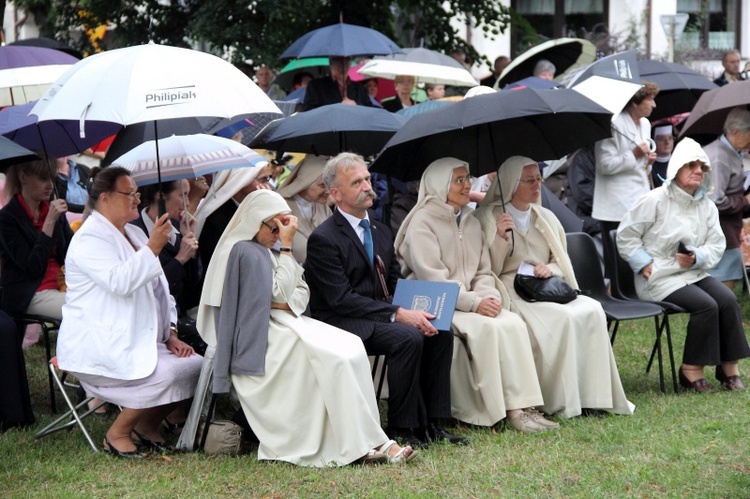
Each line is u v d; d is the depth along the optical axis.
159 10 17.30
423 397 7.35
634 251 8.93
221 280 6.83
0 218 8.09
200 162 7.59
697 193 8.91
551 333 7.85
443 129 7.44
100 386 6.82
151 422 7.13
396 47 14.20
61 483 6.31
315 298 7.42
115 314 6.77
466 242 8.04
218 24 16.30
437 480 6.32
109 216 6.88
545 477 6.36
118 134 8.57
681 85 12.55
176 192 7.89
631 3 24.89
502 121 8.36
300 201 8.45
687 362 8.72
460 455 6.85
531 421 7.50
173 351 7.20
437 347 7.29
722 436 7.23
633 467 6.56
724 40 25.36
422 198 8.07
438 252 7.82
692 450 6.90
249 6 16.42
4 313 7.57
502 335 7.57
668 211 8.88
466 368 7.62
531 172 8.22
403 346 7.02
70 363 6.75
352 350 6.71
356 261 7.38
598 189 11.00
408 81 13.96
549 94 7.70
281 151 9.37
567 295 8.02
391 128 8.93
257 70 16.59
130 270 6.63
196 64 6.45
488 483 6.28
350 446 6.55
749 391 8.69
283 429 6.67
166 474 6.48
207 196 8.05
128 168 7.61
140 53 6.41
